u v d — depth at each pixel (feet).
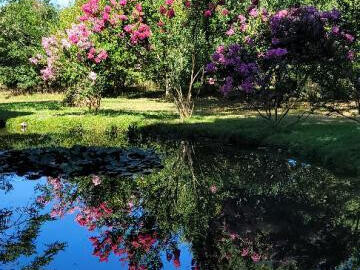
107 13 46.93
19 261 15.67
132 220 20.17
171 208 21.79
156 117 48.83
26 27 105.50
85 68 56.85
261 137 35.86
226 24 48.39
